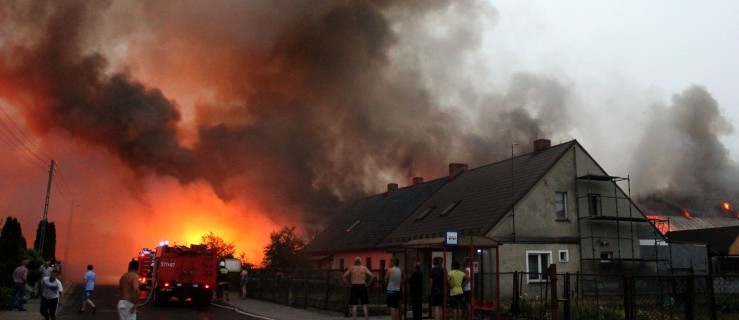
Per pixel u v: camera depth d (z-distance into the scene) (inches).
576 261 1002.1
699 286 1035.3
